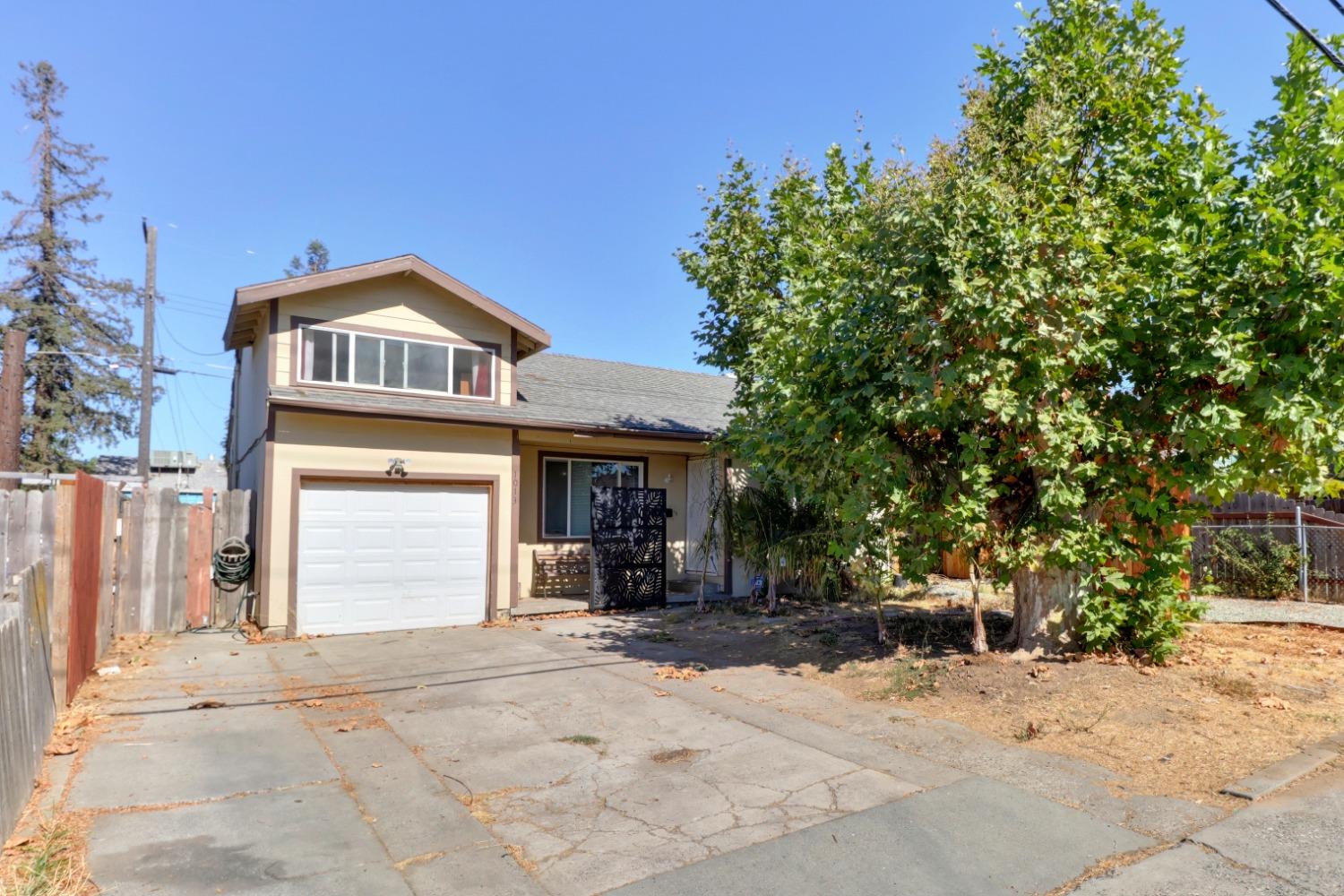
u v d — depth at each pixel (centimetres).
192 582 1021
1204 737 504
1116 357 650
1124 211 684
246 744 530
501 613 1128
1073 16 724
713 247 1127
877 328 656
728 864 348
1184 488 650
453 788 452
